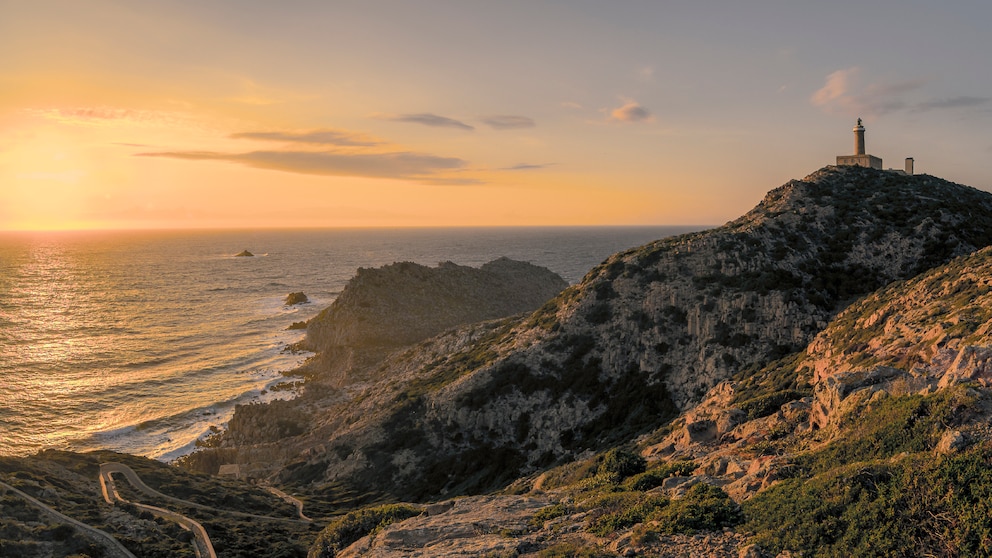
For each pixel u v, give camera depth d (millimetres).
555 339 72812
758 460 23094
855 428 20859
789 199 82750
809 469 19516
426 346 106000
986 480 13562
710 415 37250
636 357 66500
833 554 14430
